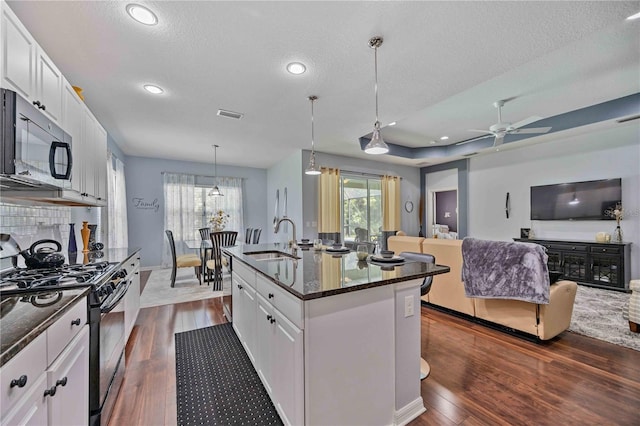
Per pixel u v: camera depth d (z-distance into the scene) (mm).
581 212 4820
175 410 1707
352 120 3670
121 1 1660
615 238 4504
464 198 6582
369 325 1502
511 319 2717
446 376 2051
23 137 1302
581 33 1966
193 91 2838
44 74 1608
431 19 1825
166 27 1891
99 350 1448
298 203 5438
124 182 5406
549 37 2008
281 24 1874
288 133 4270
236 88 2777
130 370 2146
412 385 1676
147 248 5992
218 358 2324
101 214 3977
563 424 1573
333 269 1766
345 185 6164
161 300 3930
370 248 2447
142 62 2312
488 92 3541
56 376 1026
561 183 5082
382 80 2631
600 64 2877
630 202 4371
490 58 2271
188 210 6367
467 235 6551
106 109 3285
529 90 3492
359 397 1465
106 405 1577
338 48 2141
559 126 4434
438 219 8695
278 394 1594
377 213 6711
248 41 2051
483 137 5590
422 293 2332
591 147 4746
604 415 1638
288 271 1716
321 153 5703
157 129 4051
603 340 2611
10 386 767
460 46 2113
